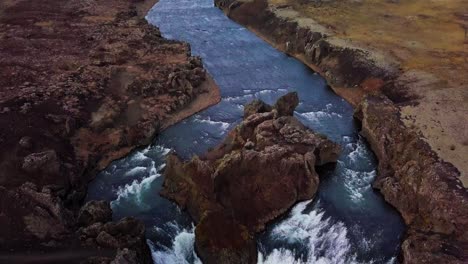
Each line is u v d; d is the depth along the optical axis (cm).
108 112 6394
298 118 6688
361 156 5809
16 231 4331
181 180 5019
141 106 6712
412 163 5097
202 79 7619
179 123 6606
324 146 5428
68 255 4100
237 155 4950
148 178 5469
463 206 4472
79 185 5266
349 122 6600
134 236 4356
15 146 5388
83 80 7094
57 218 4462
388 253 4378
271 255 4447
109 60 7856
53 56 7975
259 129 5544
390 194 4956
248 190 4878
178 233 4628
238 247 4297
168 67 7656
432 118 5912
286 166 4991
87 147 5859
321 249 4469
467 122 5772
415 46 8062
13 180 4897
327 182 5331
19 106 6131
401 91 6762
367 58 7688
